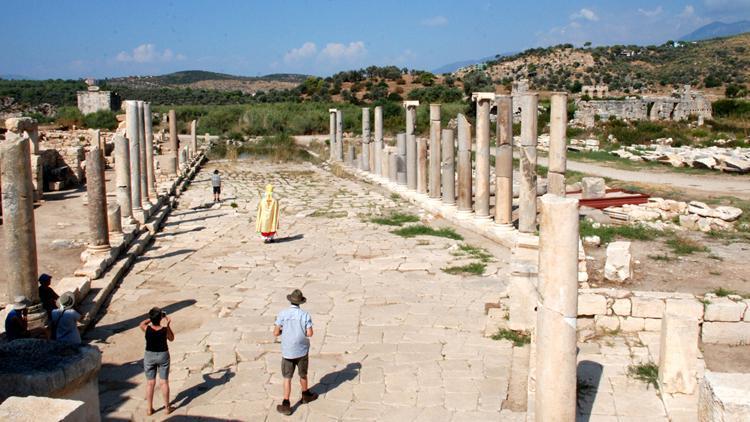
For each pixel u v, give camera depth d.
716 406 6.00
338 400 9.26
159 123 74.12
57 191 29.86
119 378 10.12
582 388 9.05
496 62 145.00
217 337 11.86
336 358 10.81
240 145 59.22
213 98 115.81
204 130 70.38
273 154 51.97
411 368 10.32
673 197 26.45
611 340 10.92
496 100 19.92
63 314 10.13
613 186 29.66
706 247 17.70
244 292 14.80
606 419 8.18
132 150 22.05
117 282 15.60
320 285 15.32
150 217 23.23
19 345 7.06
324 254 18.53
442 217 24.09
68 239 19.80
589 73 130.00
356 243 19.94
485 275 15.91
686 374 8.58
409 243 19.80
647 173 34.16
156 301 14.13
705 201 25.42
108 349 11.34
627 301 11.18
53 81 113.69
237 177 38.94
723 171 33.75
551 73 131.12
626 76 126.19
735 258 16.58
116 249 17.00
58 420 5.14
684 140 48.34
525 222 17.58
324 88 108.75
